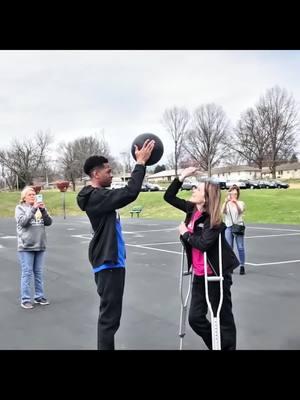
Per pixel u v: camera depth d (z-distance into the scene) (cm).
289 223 2536
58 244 1555
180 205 441
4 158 8706
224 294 398
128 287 789
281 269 969
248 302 666
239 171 9975
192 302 410
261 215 2983
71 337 507
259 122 8556
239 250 911
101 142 9094
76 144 9094
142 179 379
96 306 657
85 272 966
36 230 656
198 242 383
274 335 502
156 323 559
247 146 8656
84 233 2028
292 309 622
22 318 592
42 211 661
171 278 880
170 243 1532
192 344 473
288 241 1537
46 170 8912
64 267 1037
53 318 591
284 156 8581
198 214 414
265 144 8488
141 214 3678
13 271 1024
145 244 1505
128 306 649
